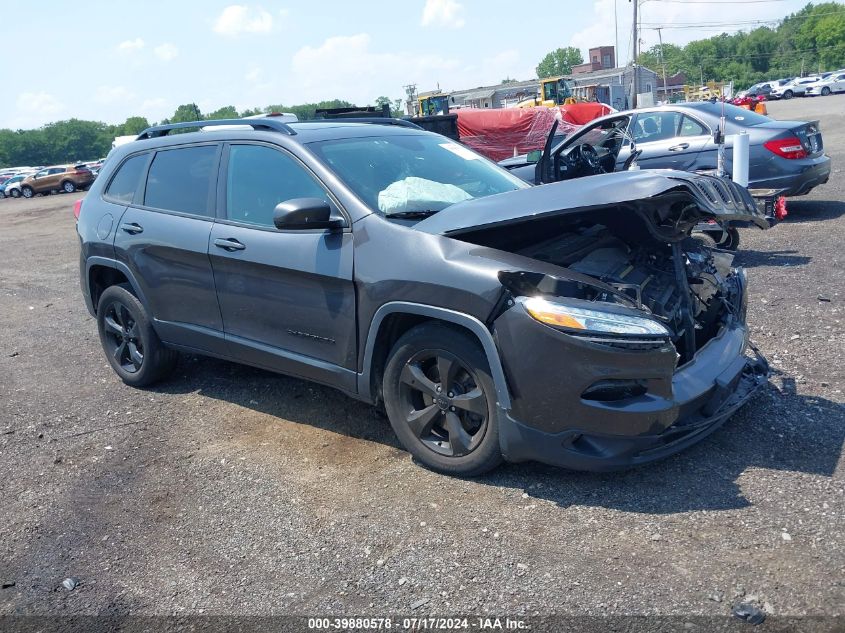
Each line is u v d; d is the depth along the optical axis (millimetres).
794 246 8594
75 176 40750
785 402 4363
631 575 2906
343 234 3975
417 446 3885
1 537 3602
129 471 4207
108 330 5625
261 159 4492
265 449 4340
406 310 3686
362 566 3137
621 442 3350
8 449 4641
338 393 5062
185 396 5301
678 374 3607
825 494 3340
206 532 3508
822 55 108500
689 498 3410
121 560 3340
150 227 4984
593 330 3268
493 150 18625
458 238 3805
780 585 2771
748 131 9562
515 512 3430
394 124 5445
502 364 3426
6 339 7492
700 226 6344
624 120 10414
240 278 4449
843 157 16531
